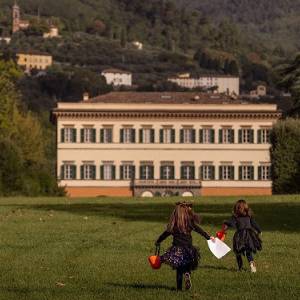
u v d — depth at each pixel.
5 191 165.00
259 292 37.03
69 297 35.50
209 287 38.31
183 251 36.12
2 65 197.38
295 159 179.00
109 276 41.44
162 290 37.22
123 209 93.75
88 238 59.41
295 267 45.09
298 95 175.50
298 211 89.12
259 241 43.44
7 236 60.38
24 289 37.44
